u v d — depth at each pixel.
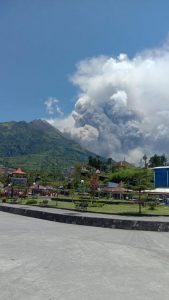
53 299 9.52
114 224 28.42
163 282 11.71
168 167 75.62
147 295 10.16
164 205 60.28
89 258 15.22
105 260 14.94
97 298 9.72
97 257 15.52
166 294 10.35
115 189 81.56
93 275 12.27
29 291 10.16
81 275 12.21
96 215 35.16
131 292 10.40
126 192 78.81
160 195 72.56
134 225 27.56
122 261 14.88
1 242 19.28
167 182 75.12
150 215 37.91
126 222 27.88
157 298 9.94
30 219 34.56
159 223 26.92
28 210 38.31
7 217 36.22
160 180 76.06
